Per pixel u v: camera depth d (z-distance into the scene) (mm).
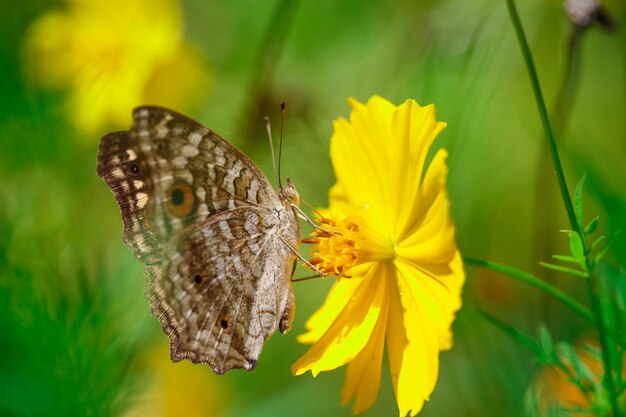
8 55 429
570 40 391
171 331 367
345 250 365
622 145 429
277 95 429
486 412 404
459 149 415
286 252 371
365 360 364
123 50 434
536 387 386
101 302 390
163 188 364
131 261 396
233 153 367
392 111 365
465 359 409
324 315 371
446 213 351
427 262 358
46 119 420
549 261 408
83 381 385
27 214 409
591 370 374
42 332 385
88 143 429
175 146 363
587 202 418
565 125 401
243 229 369
